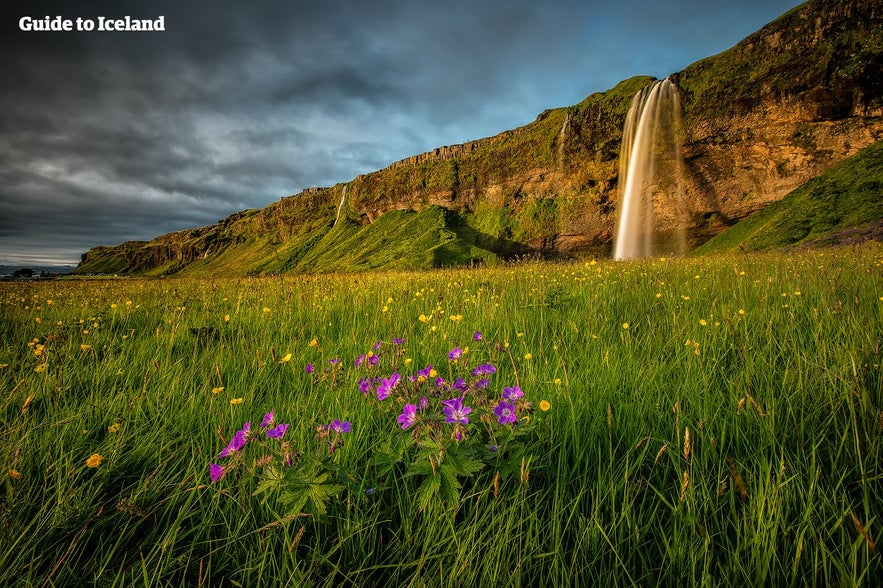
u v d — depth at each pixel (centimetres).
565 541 138
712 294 446
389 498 160
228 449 142
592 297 482
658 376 231
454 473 138
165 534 137
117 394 236
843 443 155
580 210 11000
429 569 125
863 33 6025
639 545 129
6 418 205
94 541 139
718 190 7888
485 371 183
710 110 7700
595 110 10850
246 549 134
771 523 124
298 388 245
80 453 176
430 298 544
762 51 7294
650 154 8812
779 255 1043
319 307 520
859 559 116
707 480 146
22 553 120
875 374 207
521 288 582
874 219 3300
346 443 170
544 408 159
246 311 545
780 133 6838
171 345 341
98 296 911
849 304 320
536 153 12319
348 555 133
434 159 15875
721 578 116
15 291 1212
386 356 260
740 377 220
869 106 5928
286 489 142
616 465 164
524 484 148
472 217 13888
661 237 8688
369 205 16812
